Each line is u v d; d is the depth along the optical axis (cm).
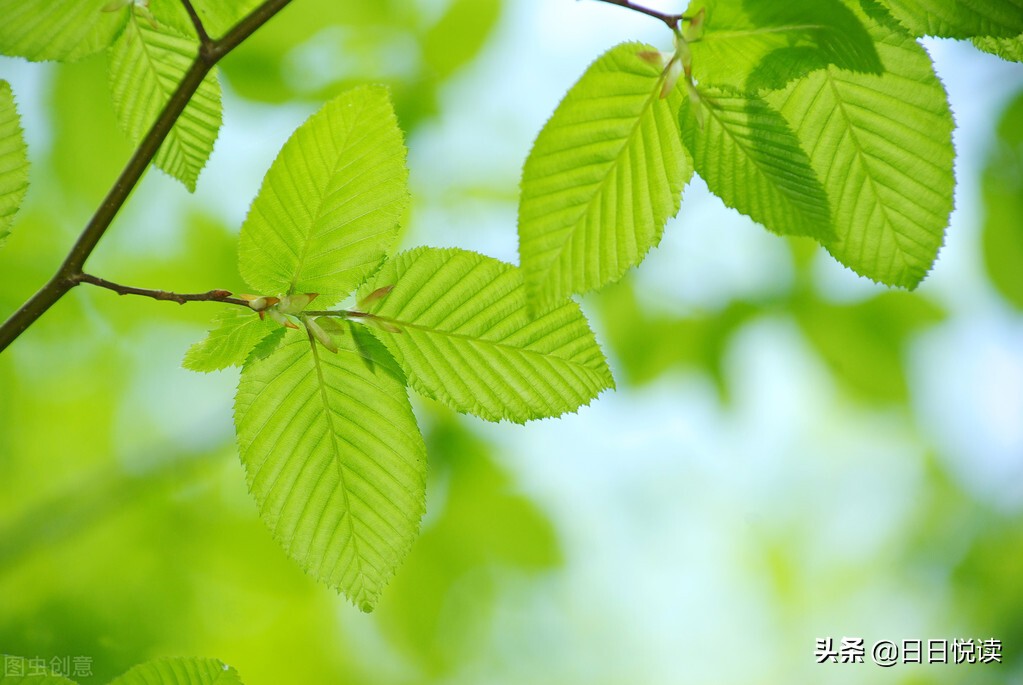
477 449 152
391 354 112
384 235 111
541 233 109
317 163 111
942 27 109
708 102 109
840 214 110
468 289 112
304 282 112
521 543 152
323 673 160
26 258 160
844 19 108
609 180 109
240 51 143
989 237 139
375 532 113
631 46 108
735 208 109
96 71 140
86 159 148
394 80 150
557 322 113
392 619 154
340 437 113
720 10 108
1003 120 138
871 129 109
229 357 112
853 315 146
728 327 151
